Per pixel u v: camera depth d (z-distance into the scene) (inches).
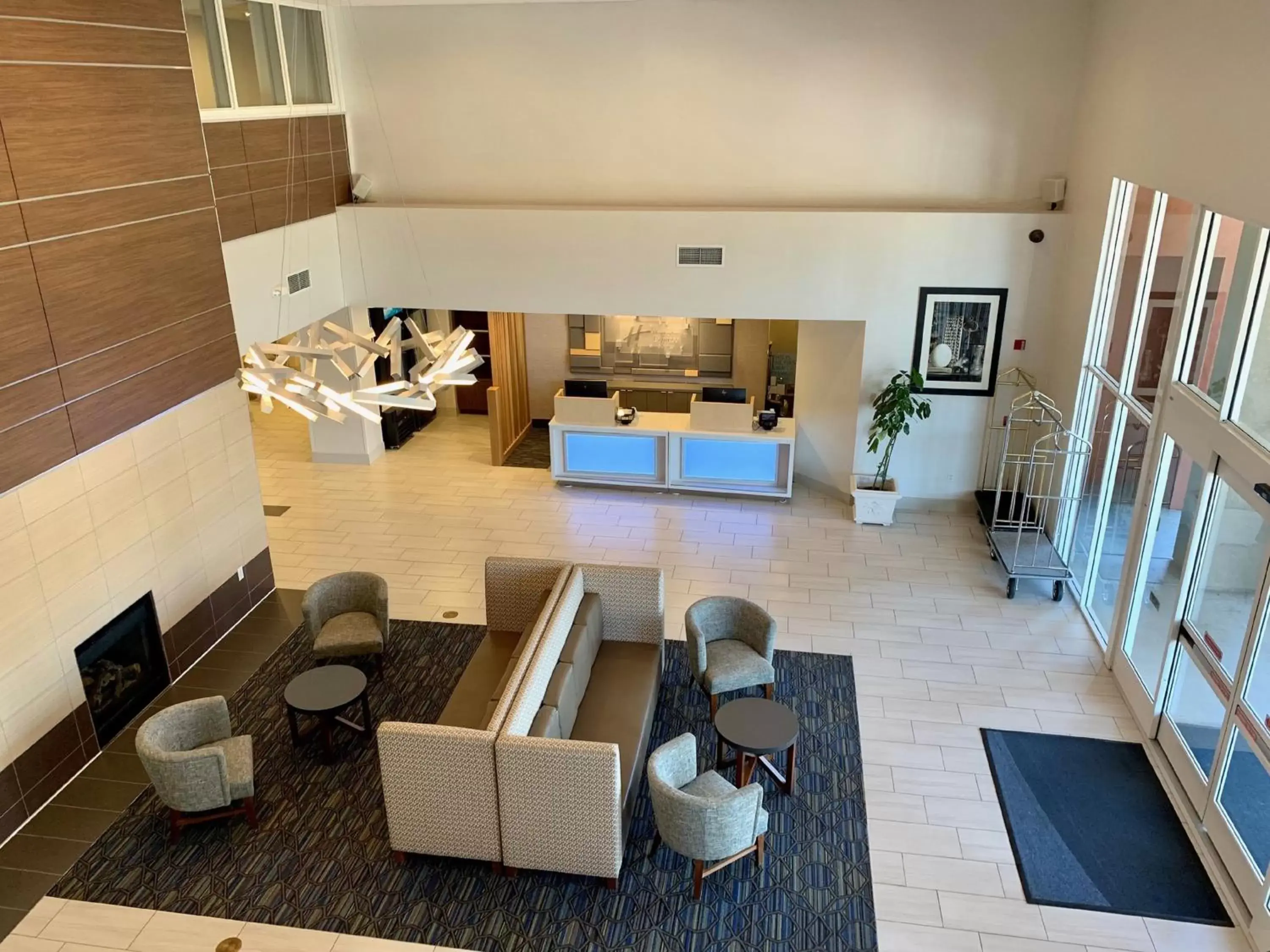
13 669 225.3
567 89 385.1
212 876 213.9
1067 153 361.7
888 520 391.9
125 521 261.3
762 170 385.1
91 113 231.1
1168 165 254.8
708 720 266.5
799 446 441.1
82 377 236.5
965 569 355.9
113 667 264.4
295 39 361.7
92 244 235.8
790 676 287.1
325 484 443.8
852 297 376.2
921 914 203.2
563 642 244.2
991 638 308.5
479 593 339.3
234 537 315.9
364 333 430.3
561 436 429.7
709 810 192.4
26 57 211.2
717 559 364.8
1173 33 254.2
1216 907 204.2
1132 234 295.9
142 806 236.4
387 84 394.6
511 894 208.8
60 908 205.5
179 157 267.0
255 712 272.5
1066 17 344.8
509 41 382.0
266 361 196.1
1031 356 374.3
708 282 381.1
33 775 233.1
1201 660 229.8
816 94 370.6
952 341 377.7
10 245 210.7
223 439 306.2
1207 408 230.1
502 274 394.3
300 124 362.3
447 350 214.7
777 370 538.0
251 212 331.0
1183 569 239.0
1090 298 323.3
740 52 369.4
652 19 370.0
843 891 209.3
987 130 364.5
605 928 199.6
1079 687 282.5
